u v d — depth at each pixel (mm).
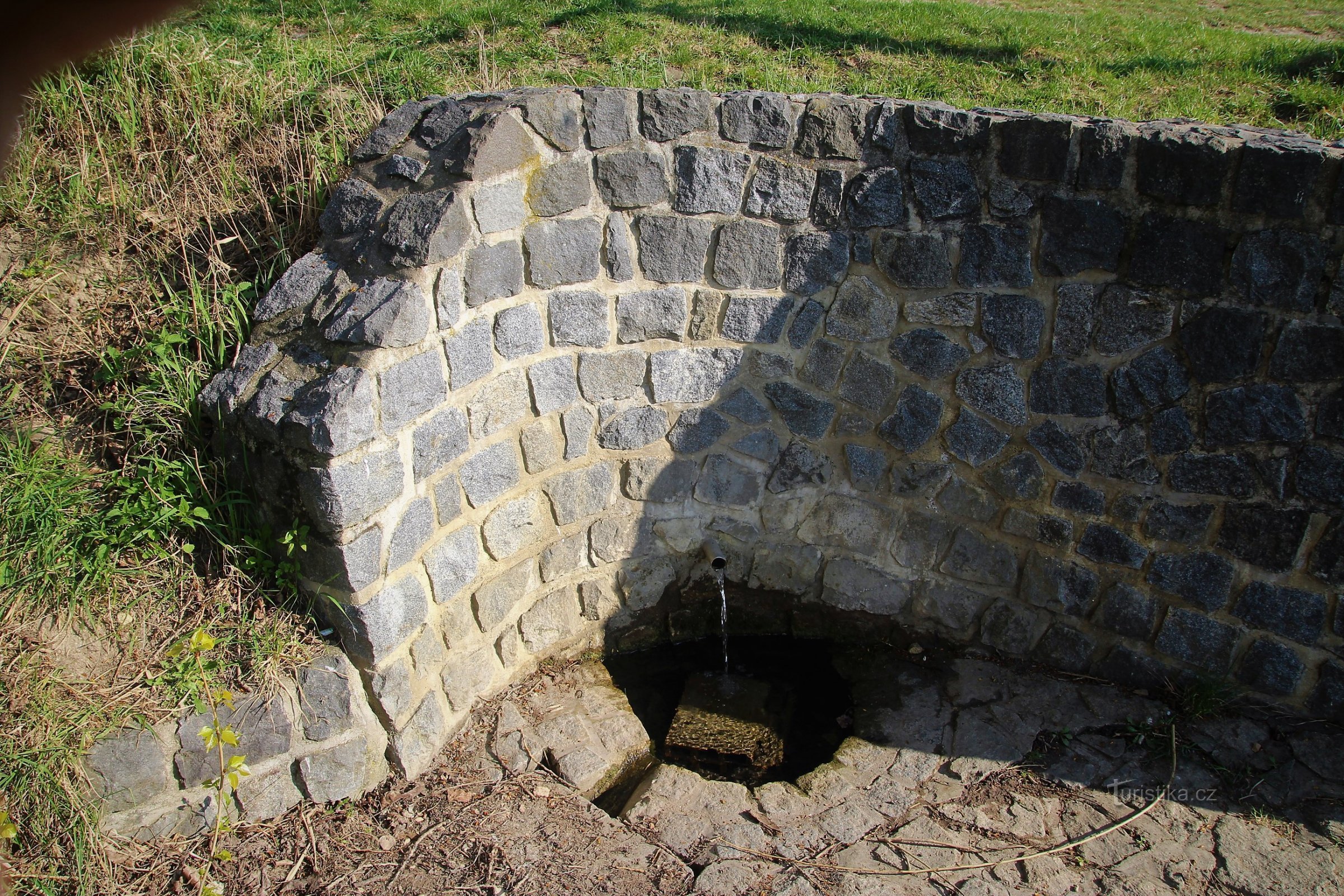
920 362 3801
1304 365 3373
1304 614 3625
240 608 3164
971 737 3779
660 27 5684
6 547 3018
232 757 2967
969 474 3924
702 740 3873
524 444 3643
